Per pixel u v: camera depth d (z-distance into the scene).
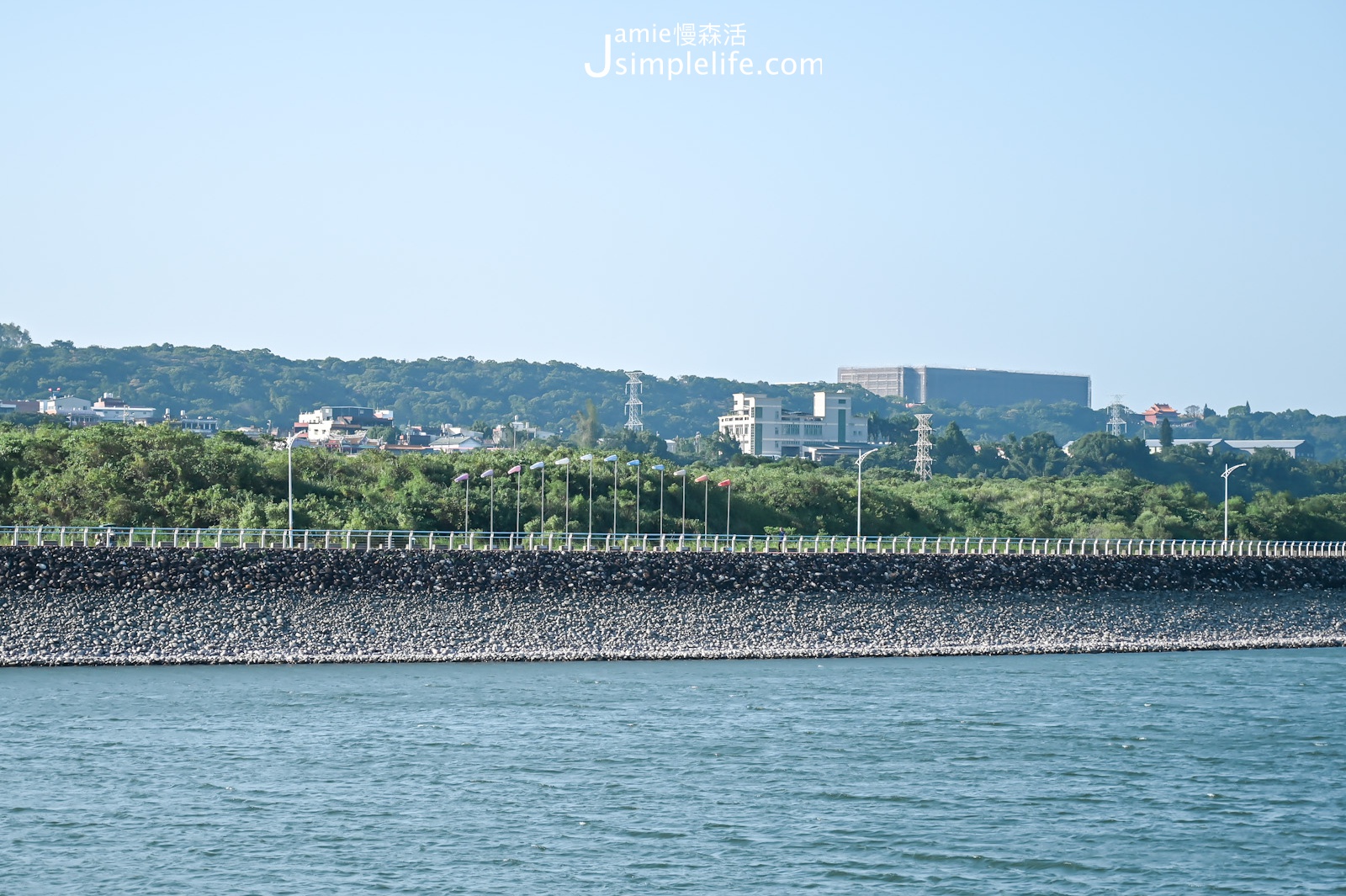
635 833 71.56
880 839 71.06
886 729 94.81
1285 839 72.06
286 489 171.75
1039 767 85.31
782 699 104.56
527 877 65.06
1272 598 151.00
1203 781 82.81
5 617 113.62
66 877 64.25
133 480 162.62
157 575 118.12
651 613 128.00
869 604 135.25
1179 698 108.00
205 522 155.62
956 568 140.88
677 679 112.38
